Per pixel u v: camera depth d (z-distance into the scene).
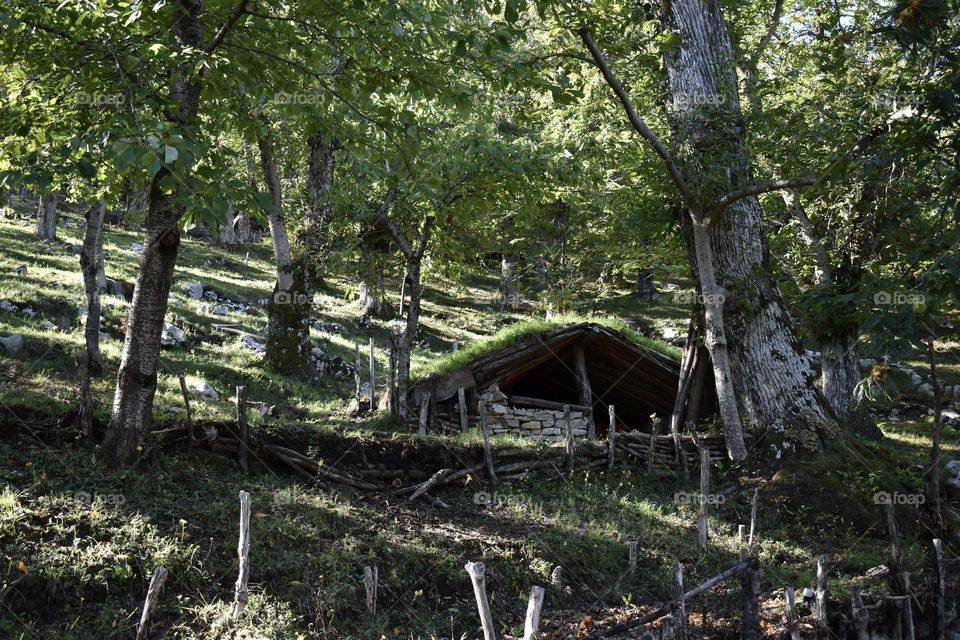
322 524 8.55
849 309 9.73
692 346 15.12
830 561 10.67
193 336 18.97
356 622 7.29
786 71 17.77
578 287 19.20
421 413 14.39
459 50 8.11
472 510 10.42
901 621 8.70
